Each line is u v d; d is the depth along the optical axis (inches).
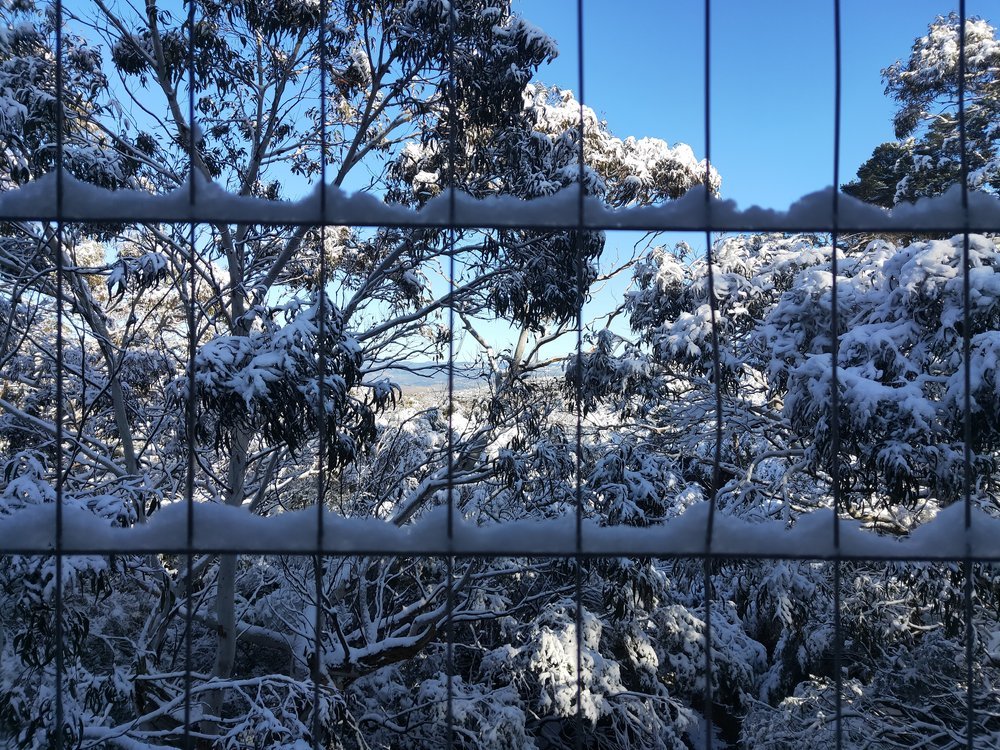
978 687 274.4
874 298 265.6
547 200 57.2
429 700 341.1
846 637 339.9
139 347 363.9
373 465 409.4
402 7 290.5
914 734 275.3
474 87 296.0
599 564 304.0
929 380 221.5
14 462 173.8
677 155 447.2
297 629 305.1
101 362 361.1
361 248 371.2
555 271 318.7
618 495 291.6
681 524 58.6
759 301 374.0
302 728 218.5
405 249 314.0
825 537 57.7
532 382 366.3
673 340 353.1
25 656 165.6
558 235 302.0
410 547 57.4
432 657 420.8
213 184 56.4
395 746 379.9
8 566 156.5
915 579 255.0
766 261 414.9
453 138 58.2
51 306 315.0
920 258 228.4
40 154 239.0
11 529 56.4
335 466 227.9
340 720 251.1
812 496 335.3
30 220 54.6
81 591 167.6
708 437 387.9
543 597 403.9
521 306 322.0
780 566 320.5
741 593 367.2
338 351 215.0
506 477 314.5
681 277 404.8
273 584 342.3
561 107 447.5
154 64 296.5
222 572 285.0
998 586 233.3
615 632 404.2
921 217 56.5
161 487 311.6
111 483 211.0
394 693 366.6
